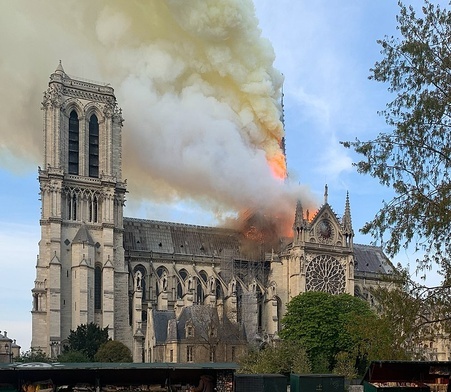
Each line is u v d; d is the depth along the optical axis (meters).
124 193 173.12
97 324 154.38
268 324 178.25
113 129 173.62
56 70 169.62
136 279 166.75
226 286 183.00
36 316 153.88
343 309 143.88
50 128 163.25
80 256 157.12
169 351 149.75
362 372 118.75
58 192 159.88
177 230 194.25
